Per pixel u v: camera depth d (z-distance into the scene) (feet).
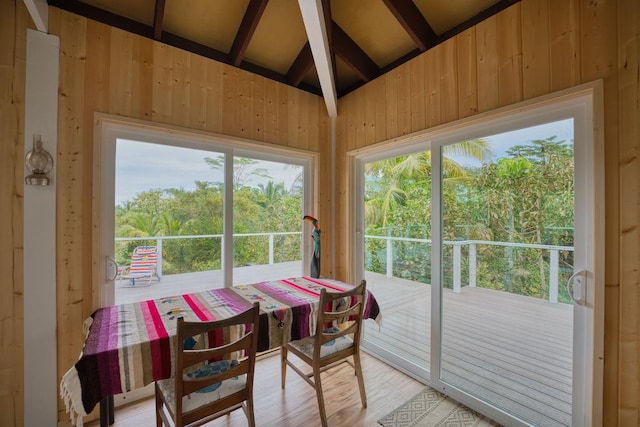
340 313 6.11
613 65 4.60
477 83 6.40
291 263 9.78
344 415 6.25
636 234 4.39
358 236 9.84
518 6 5.76
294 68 9.26
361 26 8.02
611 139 4.61
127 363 4.28
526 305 5.82
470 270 6.76
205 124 7.77
